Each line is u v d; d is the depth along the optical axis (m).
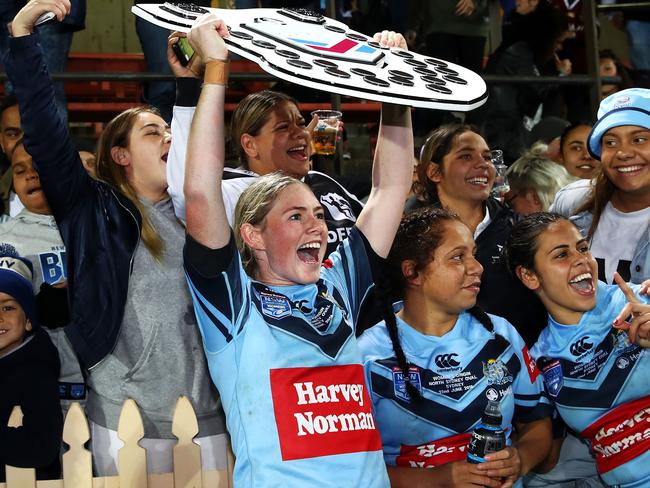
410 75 2.51
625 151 3.29
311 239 2.58
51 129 2.87
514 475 2.80
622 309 3.01
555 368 3.06
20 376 2.98
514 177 4.32
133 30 6.89
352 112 5.54
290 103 3.60
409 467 2.84
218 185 2.46
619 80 5.23
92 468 2.95
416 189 3.99
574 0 6.05
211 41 2.49
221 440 2.99
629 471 2.96
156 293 3.00
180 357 2.99
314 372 2.49
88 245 2.97
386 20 5.70
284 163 3.54
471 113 5.28
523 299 3.45
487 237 3.66
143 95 4.71
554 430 3.16
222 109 2.49
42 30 4.28
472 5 5.39
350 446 2.46
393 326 2.93
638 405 2.97
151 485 2.76
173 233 3.10
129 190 3.13
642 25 5.78
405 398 2.87
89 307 2.95
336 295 2.66
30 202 3.61
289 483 2.38
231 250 2.48
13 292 3.05
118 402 2.95
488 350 2.94
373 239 2.82
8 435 2.87
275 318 2.53
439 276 2.91
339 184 3.67
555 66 5.70
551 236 3.06
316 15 2.85
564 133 4.66
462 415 2.86
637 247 3.36
